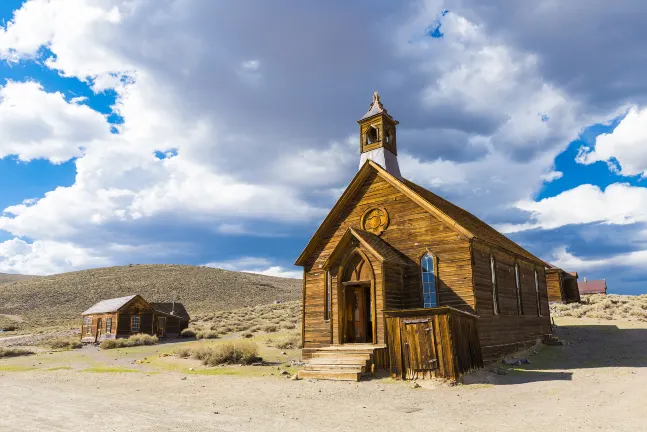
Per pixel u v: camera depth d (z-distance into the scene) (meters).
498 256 23.66
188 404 12.61
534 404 11.66
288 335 35.72
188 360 26.27
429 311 16.22
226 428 9.52
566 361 21.20
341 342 20.95
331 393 14.45
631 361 19.95
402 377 16.42
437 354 15.91
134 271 139.50
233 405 12.43
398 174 25.91
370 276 20.58
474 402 12.34
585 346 25.73
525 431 8.88
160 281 127.94
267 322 53.41
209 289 123.50
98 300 111.25
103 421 10.27
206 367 22.94
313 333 22.89
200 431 9.22
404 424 9.85
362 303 22.84
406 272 21.70
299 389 15.34
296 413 11.23
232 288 127.12
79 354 33.25
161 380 18.16
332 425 9.81
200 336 46.69
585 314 39.66
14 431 9.30
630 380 14.85
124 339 42.19
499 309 22.23
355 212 24.06
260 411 11.52
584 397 12.27
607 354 22.42
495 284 22.48
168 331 50.44
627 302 47.22
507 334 22.69
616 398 11.89
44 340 47.91
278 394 14.38
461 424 9.71
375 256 20.28
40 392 15.12
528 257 27.77
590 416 9.91
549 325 30.23
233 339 40.81
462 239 20.47
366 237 21.42
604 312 39.81
